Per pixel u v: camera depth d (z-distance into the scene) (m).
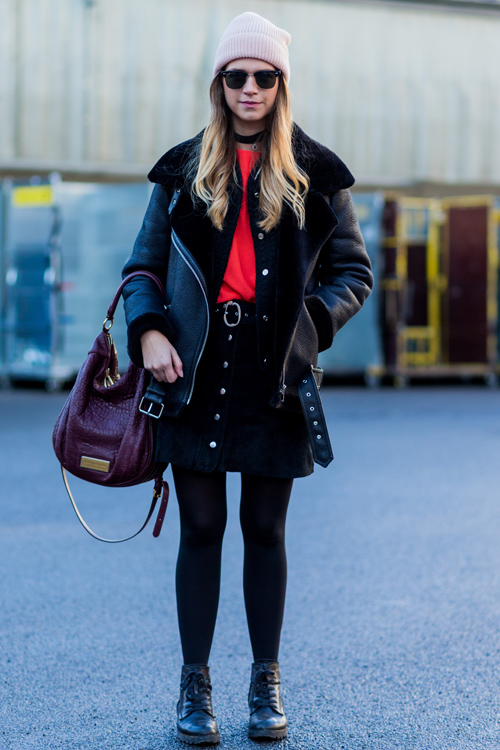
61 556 6.16
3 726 3.59
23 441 11.06
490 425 12.92
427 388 19.34
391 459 10.07
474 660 4.34
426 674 4.17
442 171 24.12
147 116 21.86
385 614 5.01
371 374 19.17
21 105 21.23
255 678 3.54
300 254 3.38
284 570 3.60
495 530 6.91
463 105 24.17
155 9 21.72
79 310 17.12
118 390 3.56
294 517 7.34
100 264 17.16
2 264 17.39
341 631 4.75
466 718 3.68
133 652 4.44
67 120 21.48
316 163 3.50
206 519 3.52
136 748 3.38
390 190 23.94
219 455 3.42
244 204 3.42
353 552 6.29
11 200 17.30
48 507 7.65
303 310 3.43
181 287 3.41
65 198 16.97
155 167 3.54
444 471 9.36
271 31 3.39
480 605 5.16
